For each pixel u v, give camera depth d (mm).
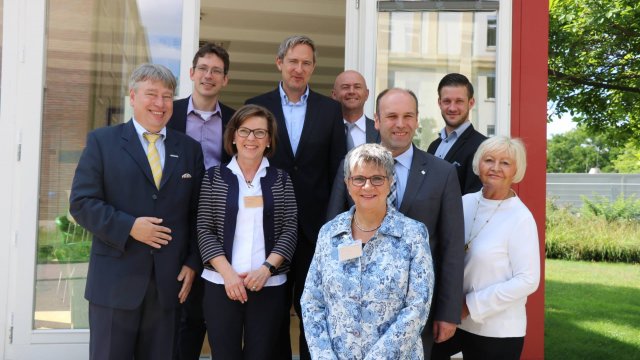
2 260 3180
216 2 5039
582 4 8242
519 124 3361
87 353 3215
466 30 3438
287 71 2781
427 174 2250
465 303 2270
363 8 3482
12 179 3205
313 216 2748
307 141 2773
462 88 2918
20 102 3223
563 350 4762
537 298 3301
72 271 3250
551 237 10766
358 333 1819
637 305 6809
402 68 3457
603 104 8852
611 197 12453
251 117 2410
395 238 1895
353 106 3092
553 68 8852
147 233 2223
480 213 2338
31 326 3184
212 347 2383
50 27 3301
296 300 2762
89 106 3334
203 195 2408
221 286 2359
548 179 12945
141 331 2332
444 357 2465
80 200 2197
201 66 2877
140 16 3391
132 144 2311
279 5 5078
